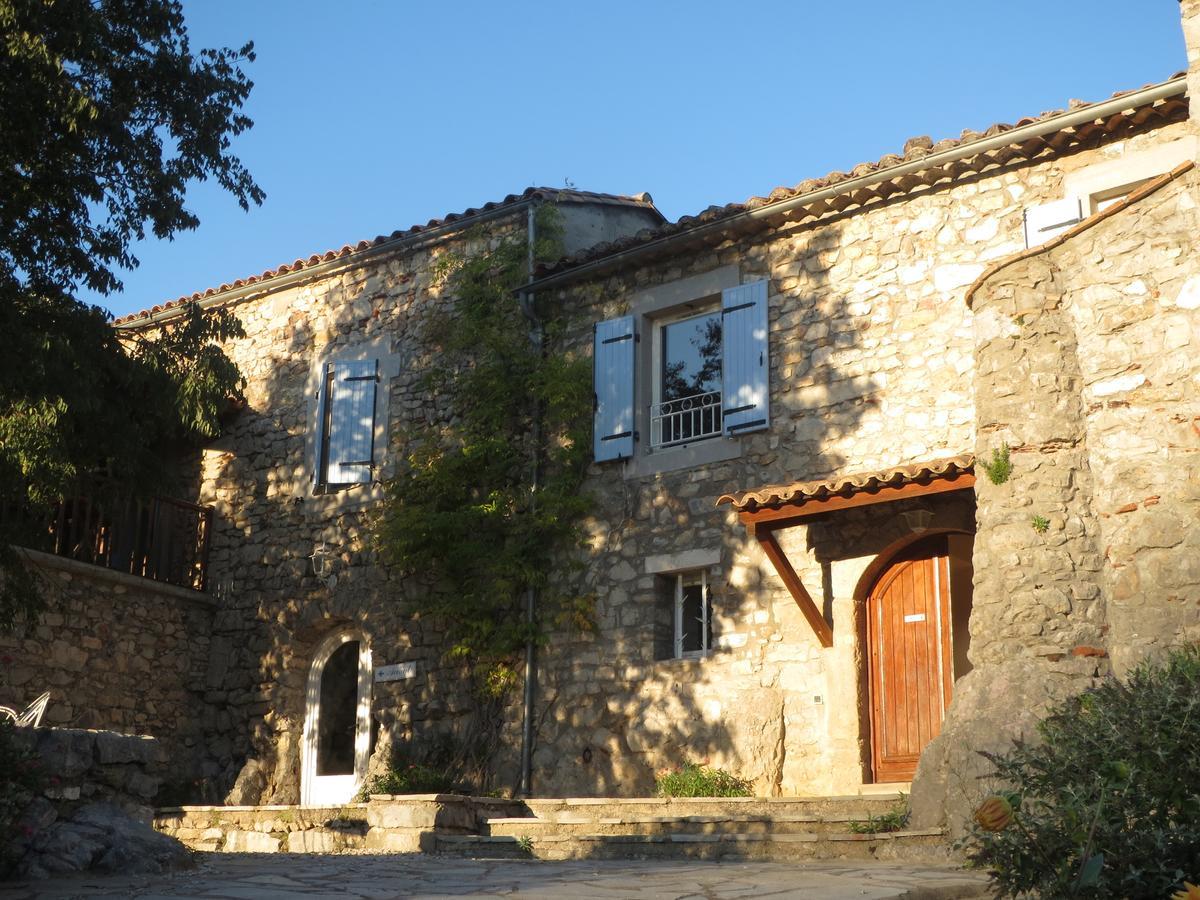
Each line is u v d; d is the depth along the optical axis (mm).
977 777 7359
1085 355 8594
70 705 13023
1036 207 10602
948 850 7426
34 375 9727
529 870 6453
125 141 10008
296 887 5367
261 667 14492
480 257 14000
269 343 15711
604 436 12656
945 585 10719
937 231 11203
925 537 10883
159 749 7184
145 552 14281
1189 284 8219
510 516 13031
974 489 9547
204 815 11102
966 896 5371
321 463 14734
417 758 12914
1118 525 8133
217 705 14633
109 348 10719
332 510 14531
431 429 13977
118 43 10180
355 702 14055
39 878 5883
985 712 7852
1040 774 5004
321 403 14914
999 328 8930
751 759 10945
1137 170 10211
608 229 14547
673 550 11992
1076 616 8125
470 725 12758
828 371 11492
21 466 10617
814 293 11750
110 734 6938
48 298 10219
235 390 11773
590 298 13281
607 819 9016
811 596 11094
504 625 12633
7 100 9383
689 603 12062
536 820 9312
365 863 7312
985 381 8914
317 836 10258
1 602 11070
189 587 14680
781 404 11703
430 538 13102
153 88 10312
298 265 15438
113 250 10242
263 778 13930
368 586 13961
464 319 13805
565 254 13914
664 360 12906
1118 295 8516
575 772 12008
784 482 11484
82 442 11227
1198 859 4531
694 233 12234
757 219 11930
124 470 11547
